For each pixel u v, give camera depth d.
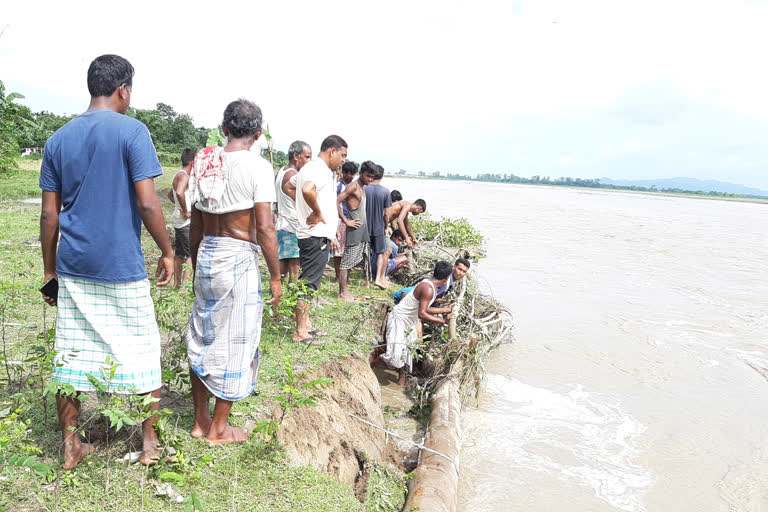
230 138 3.24
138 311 2.88
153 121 64.69
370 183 8.52
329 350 5.63
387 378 7.05
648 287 14.47
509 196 79.75
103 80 2.80
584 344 9.42
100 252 2.75
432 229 15.32
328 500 3.40
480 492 5.07
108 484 2.97
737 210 78.31
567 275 15.42
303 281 5.09
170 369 3.82
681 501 5.21
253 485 3.30
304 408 4.37
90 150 2.71
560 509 4.91
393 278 9.89
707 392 7.75
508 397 7.23
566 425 6.55
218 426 3.48
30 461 2.55
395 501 4.30
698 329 10.68
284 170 6.20
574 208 53.38
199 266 3.25
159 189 20.95
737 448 6.25
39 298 5.96
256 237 3.36
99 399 3.83
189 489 2.98
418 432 5.81
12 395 3.76
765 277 16.92
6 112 18.97
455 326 6.91
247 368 3.37
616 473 5.61
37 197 17.55
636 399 7.41
